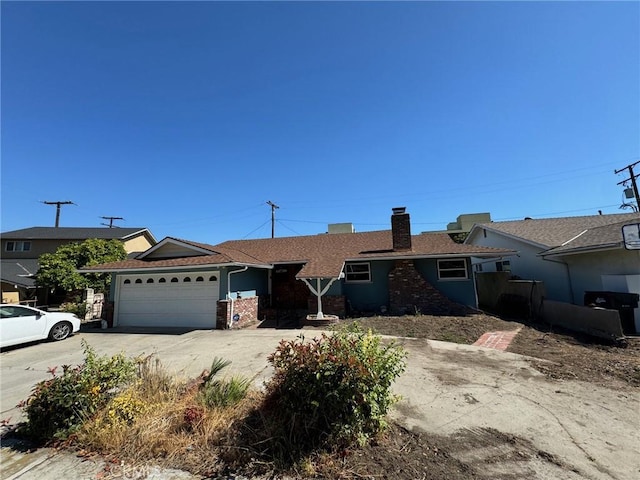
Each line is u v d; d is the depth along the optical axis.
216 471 2.94
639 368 5.89
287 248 16.81
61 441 3.50
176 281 12.06
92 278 18.89
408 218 14.48
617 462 3.01
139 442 3.34
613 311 7.95
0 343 8.51
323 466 2.93
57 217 35.72
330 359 3.29
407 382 5.27
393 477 2.78
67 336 10.16
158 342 9.20
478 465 2.97
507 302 12.78
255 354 7.37
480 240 19.95
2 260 28.14
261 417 3.55
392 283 13.57
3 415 4.46
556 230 15.37
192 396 4.16
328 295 13.10
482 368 6.02
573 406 4.30
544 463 3.00
